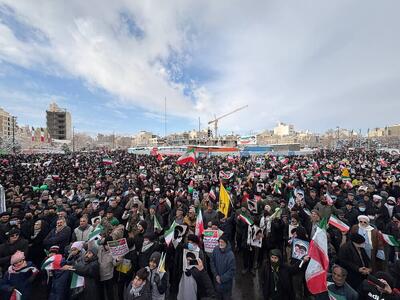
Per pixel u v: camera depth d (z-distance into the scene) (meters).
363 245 4.48
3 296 4.20
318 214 6.10
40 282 6.23
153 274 4.20
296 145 51.59
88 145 125.38
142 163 27.09
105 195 10.52
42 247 6.29
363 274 4.22
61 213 6.40
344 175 14.97
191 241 4.53
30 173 17.91
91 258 4.67
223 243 4.63
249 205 7.97
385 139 91.25
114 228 5.56
